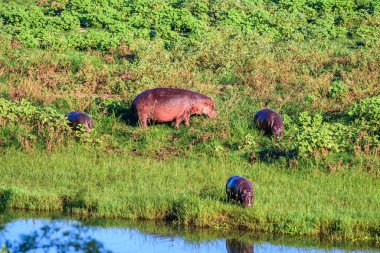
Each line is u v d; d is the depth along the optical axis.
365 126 88.31
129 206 70.06
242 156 84.25
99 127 91.94
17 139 86.44
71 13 145.25
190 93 92.62
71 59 116.62
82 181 76.56
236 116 95.50
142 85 105.00
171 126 92.75
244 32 132.38
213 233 66.62
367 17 143.38
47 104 99.12
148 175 78.00
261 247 63.78
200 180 77.06
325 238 65.56
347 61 119.00
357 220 66.25
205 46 120.75
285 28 137.00
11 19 139.38
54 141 86.12
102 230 66.81
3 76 110.38
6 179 76.31
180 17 140.38
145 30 134.88
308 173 79.00
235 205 69.06
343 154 82.69
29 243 46.84
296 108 100.00
